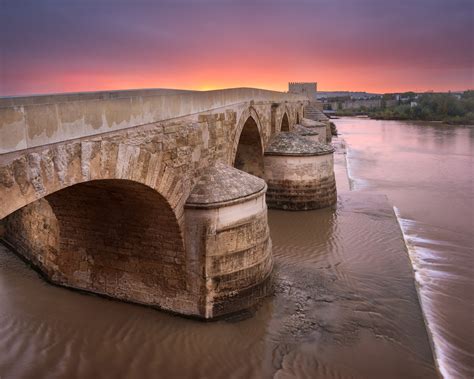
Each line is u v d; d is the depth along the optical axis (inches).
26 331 458.3
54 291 542.0
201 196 473.7
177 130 451.5
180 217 460.4
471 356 444.5
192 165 486.9
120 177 362.9
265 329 470.6
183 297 482.3
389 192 1184.2
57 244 546.3
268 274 539.5
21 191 269.6
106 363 412.8
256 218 508.4
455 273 647.8
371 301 541.6
